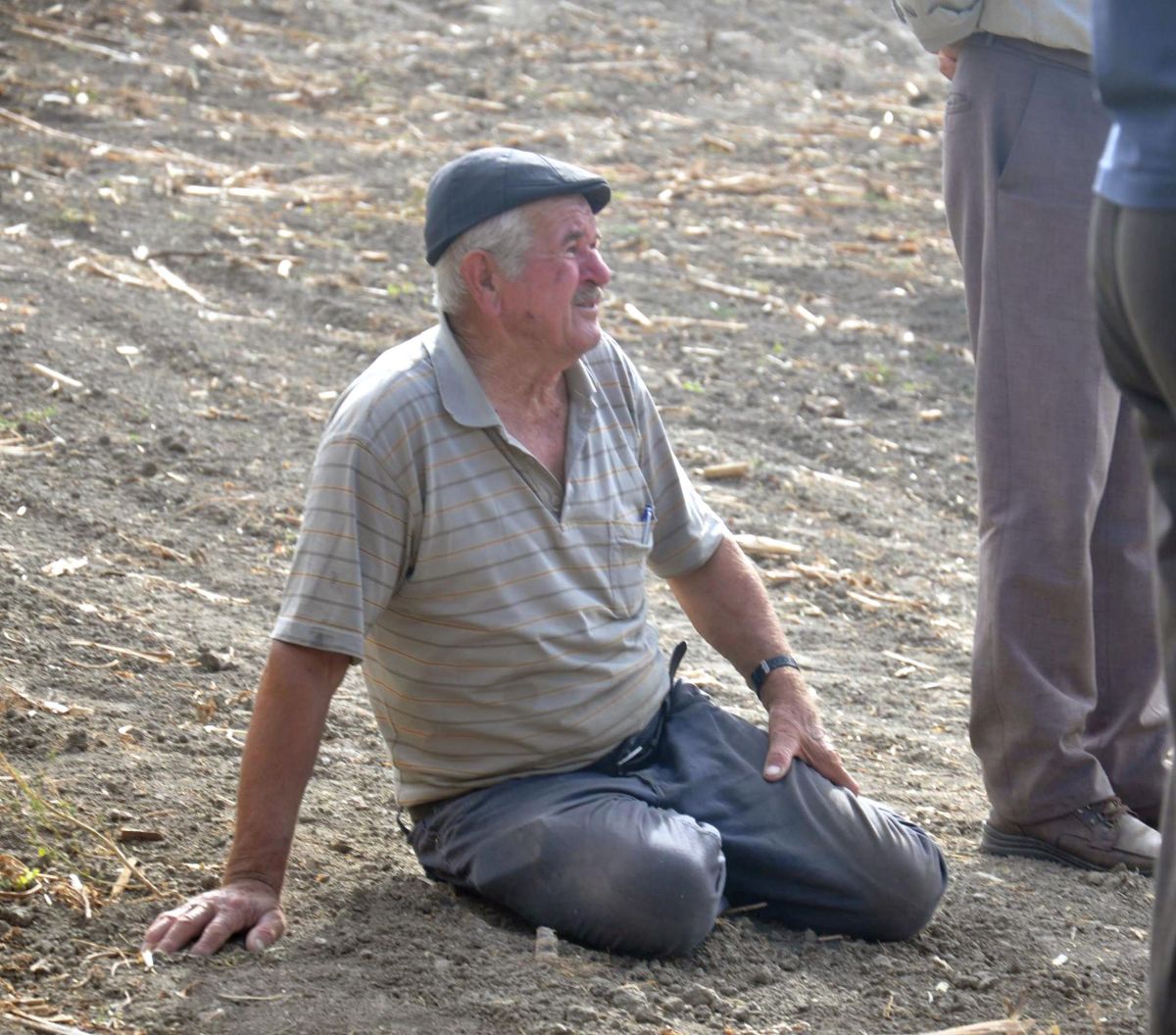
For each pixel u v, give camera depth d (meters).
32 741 5.62
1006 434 5.50
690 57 20.78
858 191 16.44
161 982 4.19
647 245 14.24
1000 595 5.56
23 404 9.23
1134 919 5.27
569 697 4.75
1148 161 2.78
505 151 4.61
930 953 4.89
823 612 8.66
